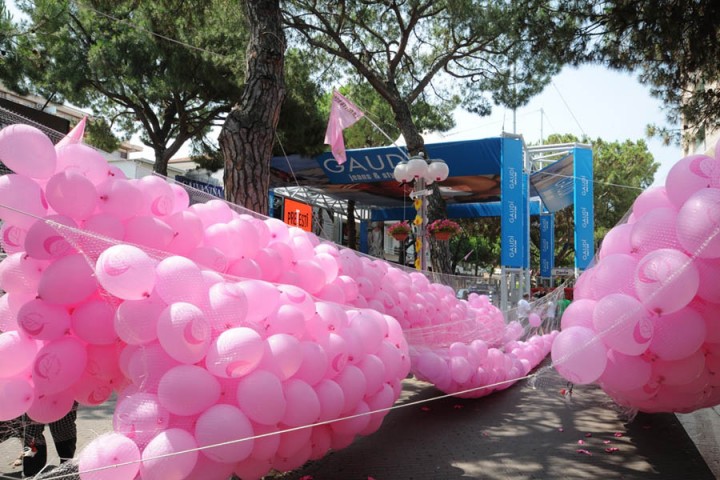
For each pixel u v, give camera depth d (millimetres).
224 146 6820
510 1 12602
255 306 2877
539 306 9898
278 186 18688
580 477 3893
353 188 19500
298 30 14266
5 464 3699
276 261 3576
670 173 3617
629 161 33750
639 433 4969
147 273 2445
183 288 2514
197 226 3123
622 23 7262
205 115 15109
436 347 5797
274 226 3938
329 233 21469
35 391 2766
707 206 3135
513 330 8180
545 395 6488
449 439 4793
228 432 2486
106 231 2689
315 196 20891
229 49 13188
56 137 3127
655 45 7570
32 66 12617
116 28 12477
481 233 35094
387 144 21969
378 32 15391
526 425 5266
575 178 16203
